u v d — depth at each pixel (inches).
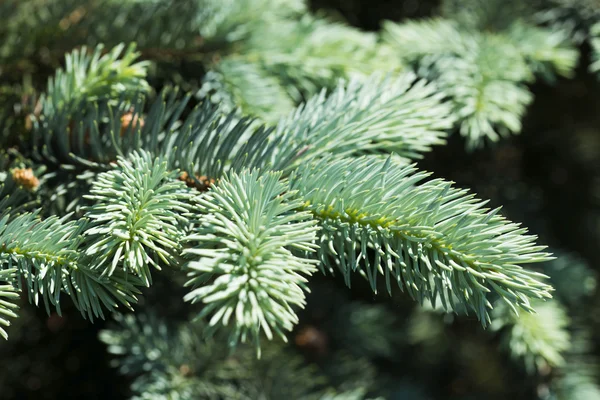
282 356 29.1
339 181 19.8
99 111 22.0
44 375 30.2
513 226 19.0
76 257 19.3
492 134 26.0
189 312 28.3
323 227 19.7
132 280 19.3
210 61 26.8
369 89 22.3
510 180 37.9
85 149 21.9
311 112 21.8
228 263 18.3
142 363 26.3
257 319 17.8
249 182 19.1
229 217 19.0
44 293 19.1
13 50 24.9
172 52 26.5
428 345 41.6
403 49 29.4
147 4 26.3
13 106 23.3
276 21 28.5
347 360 33.2
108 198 19.2
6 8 25.0
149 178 19.4
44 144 22.2
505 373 37.5
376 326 34.9
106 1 26.0
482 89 26.9
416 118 21.9
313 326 33.9
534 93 35.7
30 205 21.3
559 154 40.1
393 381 38.9
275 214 18.8
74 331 29.9
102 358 30.2
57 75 22.5
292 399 28.0
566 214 41.6
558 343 28.8
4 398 29.3
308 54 27.2
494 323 29.0
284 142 21.1
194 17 26.4
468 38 29.3
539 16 31.8
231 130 21.1
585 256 41.4
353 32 29.4
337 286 35.7
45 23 25.2
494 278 18.6
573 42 30.6
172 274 21.7
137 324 27.4
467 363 40.5
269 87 26.6
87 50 25.6
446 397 41.7
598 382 35.5
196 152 21.0
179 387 25.9
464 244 19.0
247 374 27.5
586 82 34.6
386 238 19.4
